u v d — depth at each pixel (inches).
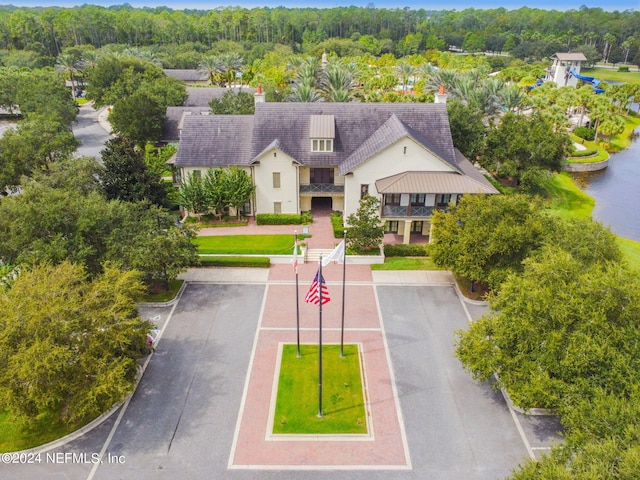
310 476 975.6
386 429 1085.1
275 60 5762.8
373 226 1803.6
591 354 950.4
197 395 1180.5
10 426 1082.1
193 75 5078.7
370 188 1942.7
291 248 1868.8
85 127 3791.8
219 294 1604.3
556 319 1021.8
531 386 989.2
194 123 2182.6
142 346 1178.6
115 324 1100.5
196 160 2116.1
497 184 2517.2
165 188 2218.3
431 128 2076.8
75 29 7106.3
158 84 3599.9
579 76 5807.1
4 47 6530.5
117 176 1985.7
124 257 1457.9
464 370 1264.8
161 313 1499.8
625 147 3873.0
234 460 1010.1
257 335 1401.3
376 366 1278.3
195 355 1317.7
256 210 2146.9
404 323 1459.2
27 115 3260.3
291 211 2138.3
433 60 7436.0
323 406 1146.0
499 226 1425.9
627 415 817.5
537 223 1419.8
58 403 1127.0
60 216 1424.7
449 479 971.3
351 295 1596.9
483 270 1467.8
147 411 1133.1
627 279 1023.6
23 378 935.7
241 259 1752.0
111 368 1046.4
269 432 1076.5
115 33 7509.8
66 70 5007.4
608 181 3078.2
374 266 1759.4
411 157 1875.0
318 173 2139.5
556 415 1121.4
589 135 3823.8
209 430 1082.7
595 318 972.6
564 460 828.0
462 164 2064.5
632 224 2399.1
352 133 2100.1
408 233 1887.3
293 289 1632.6
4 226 1462.8
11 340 994.1
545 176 2487.7
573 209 2564.0
